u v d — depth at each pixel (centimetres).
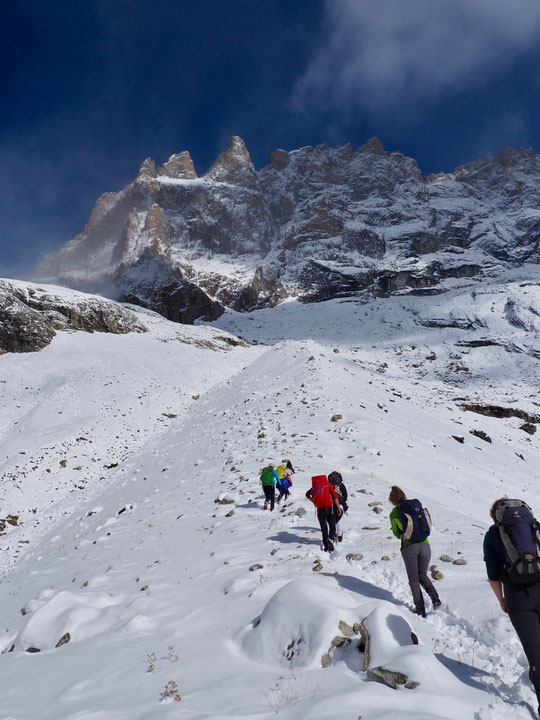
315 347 5091
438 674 402
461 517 1359
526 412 6675
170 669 492
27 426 4572
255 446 2342
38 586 1230
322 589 540
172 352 7538
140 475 2858
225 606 647
